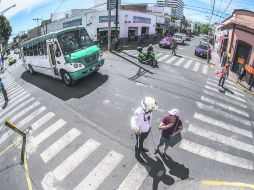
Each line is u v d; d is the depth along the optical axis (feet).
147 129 21.94
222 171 23.11
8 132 34.71
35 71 60.90
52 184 22.41
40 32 168.96
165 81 49.11
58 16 153.89
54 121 33.68
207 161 24.44
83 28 45.39
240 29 65.82
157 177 22.06
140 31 131.85
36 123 34.24
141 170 22.94
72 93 42.34
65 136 29.55
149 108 20.40
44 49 47.60
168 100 38.83
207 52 85.51
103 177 22.40
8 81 70.49
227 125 32.55
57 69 45.29
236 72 69.92
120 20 112.06
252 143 28.66
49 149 27.55
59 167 24.41
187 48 113.70
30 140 30.25
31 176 24.04
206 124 32.07
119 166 23.62
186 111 35.35
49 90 46.06
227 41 91.91
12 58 129.59
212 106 38.55
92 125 31.32
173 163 23.86
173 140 23.32
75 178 22.67
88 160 24.85
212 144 27.53
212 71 65.98
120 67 58.18
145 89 43.19
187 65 69.82
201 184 21.30
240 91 50.98
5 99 48.49
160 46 102.83
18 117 38.11
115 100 38.24
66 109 36.58
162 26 172.86
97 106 36.52
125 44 110.93
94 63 44.29
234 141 28.63
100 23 104.32
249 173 23.11
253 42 61.36
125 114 33.73
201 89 46.96
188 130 30.07
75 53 41.68
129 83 46.11
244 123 33.91
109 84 45.24
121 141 27.58
